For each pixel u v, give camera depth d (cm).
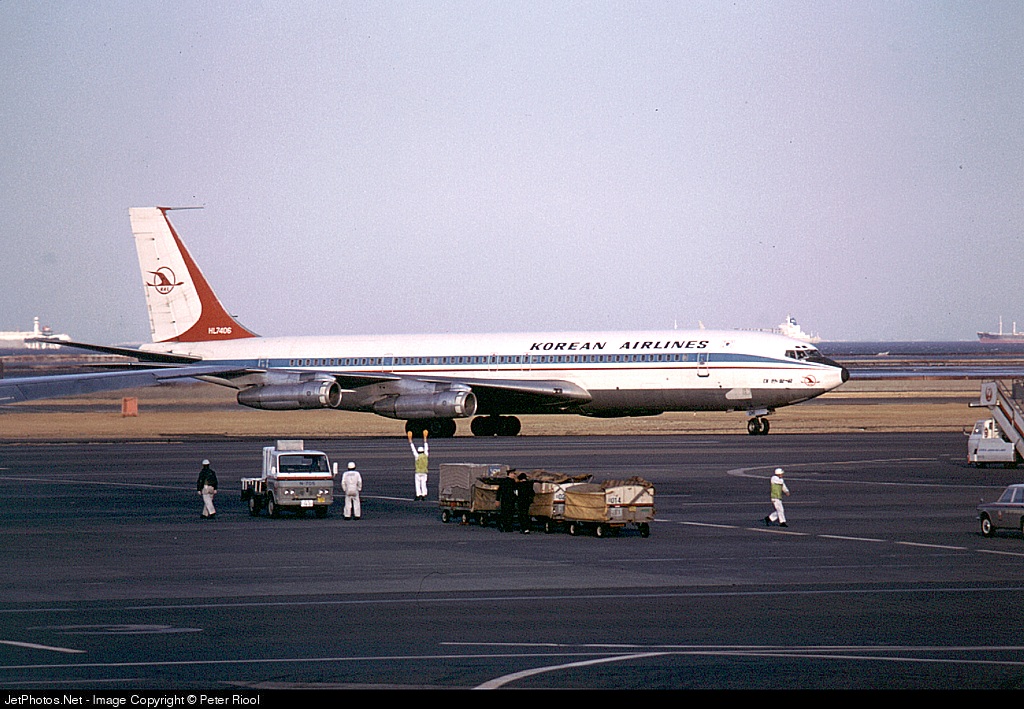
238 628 4200
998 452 11262
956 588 5056
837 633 4066
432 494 9362
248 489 8212
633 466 11194
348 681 3366
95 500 8956
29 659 3675
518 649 3809
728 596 4859
